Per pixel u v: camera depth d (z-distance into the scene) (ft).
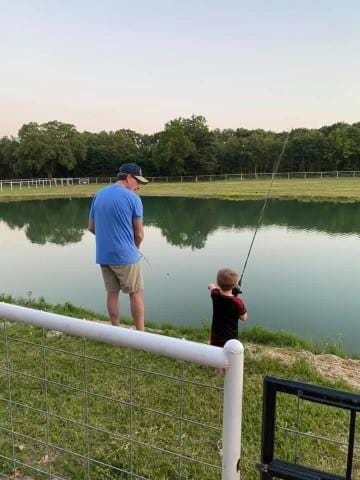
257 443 8.09
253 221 58.13
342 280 25.90
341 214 62.03
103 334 4.78
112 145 204.13
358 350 15.71
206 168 189.47
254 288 24.54
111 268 12.62
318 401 3.93
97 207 12.56
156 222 59.57
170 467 7.32
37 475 7.14
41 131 197.47
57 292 24.85
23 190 127.75
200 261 32.83
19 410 9.15
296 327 18.31
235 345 4.15
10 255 37.22
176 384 10.18
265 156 185.98
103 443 8.00
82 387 10.10
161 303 21.91
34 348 12.22
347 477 3.97
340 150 177.27
